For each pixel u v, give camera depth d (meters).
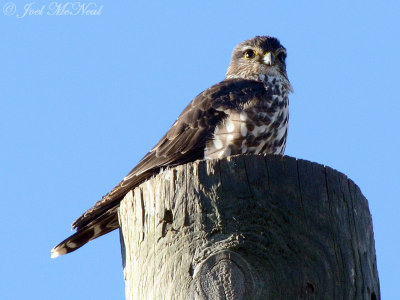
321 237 9.11
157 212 9.40
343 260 9.08
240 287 8.76
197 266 8.90
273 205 9.18
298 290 8.83
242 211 9.15
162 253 9.19
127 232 9.96
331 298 8.86
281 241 9.03
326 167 9.45
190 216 9.19
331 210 9.27
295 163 9.38
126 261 9.92
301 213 9.17
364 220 9.55
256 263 8.91
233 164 9.31
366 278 9.17
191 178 9.32
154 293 9.12
